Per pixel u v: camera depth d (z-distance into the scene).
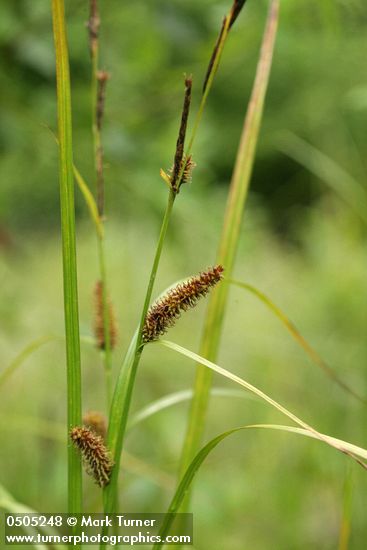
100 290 0.73
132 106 1.21
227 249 0.73
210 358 0.73
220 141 2.32
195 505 1.15
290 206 2.70
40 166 1.28
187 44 1.07
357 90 1.11
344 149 1.60
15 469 1.20
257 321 1.77
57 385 1.45
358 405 1.25
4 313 1.30
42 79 1.09
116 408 0.63
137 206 1.23
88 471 0.63
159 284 2.00
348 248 1.60
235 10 0.60
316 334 1.50
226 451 1.47
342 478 1.21
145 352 1.65
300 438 1.33
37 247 2.32
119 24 1.17
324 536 1.16
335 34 1.00
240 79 2.34
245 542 1.17
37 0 1.07
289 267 2.06
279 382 1.45
